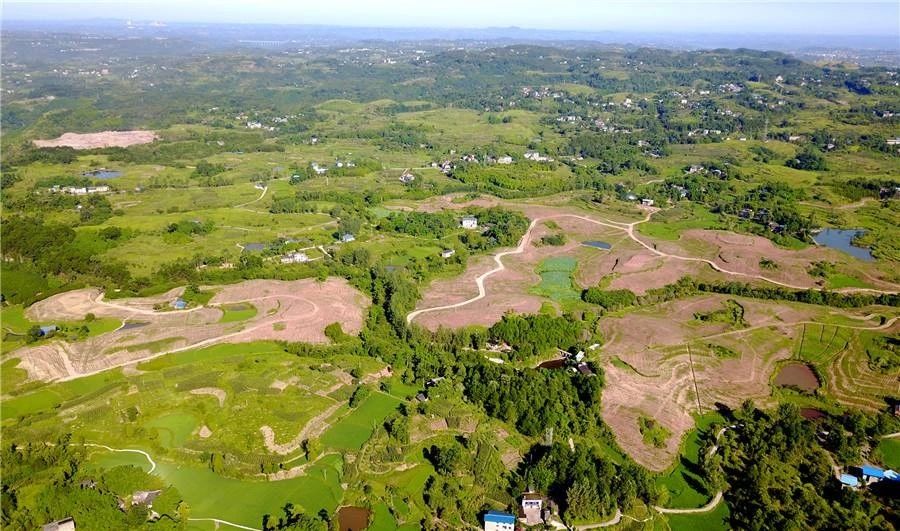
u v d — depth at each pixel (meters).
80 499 106.50
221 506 111.25
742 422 134.12
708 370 154.50
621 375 151.88
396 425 128.25
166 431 130.88
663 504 112.00
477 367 151.25
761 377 152.12
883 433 130.50
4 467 117.25
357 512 110.44
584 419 132.75
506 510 109.25
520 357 159.62
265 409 137.12
